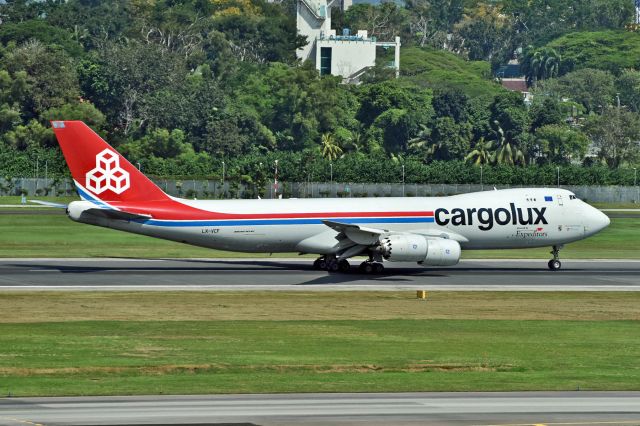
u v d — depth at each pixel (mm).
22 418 120938
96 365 160125
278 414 124812
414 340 186625
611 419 123750
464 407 130750
